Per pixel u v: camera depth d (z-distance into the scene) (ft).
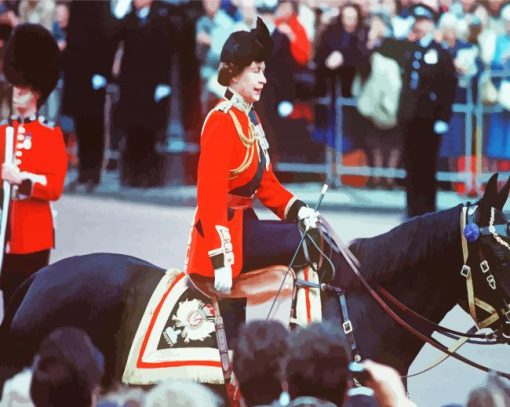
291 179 190.90
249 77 67.31
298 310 65.57
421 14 171.42
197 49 183.62
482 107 193.98
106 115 192.95
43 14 187.32
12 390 66.74
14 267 84.99
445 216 67.51
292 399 54.44
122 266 68.18
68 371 54.95
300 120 189.37
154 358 65.98
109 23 180.75
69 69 182.09
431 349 114.83
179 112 186.50
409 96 171.42
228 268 65.62
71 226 155.94
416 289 67.62
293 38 183.32
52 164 85.05
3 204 83.97
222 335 66.13
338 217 170.71
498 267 66.13
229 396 65.77
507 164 195.62
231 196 68.13
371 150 192.85
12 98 86.12
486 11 191.31
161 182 185.98
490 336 67.36
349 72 185.47
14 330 67.31
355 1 182.39
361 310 67.00
